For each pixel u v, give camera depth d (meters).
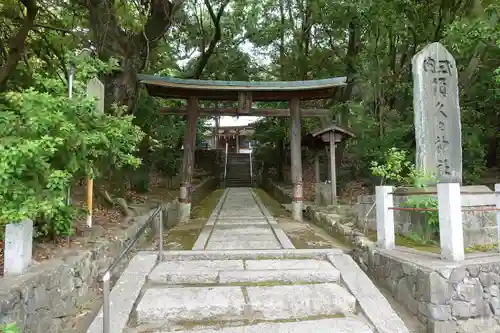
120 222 6.14
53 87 4.09
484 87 9.59
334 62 15.37
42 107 3.40
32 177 3.30
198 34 15.34
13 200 2.99
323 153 18.09
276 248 5.64
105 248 4.60
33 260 3.47
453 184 3.76
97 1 7.43
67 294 3.53
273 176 21.30
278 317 3.69
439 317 3.36
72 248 4.20
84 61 4.52
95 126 4.00
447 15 9.41
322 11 12.52
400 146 9.80
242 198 14.88
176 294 3.95
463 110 9.66
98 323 3.38
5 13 7.80
